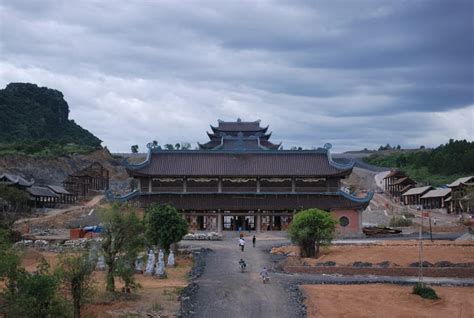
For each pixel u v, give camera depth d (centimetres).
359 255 6944
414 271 5781
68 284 3731
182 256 7225
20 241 8381
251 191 10838
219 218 10569
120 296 4500
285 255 7238
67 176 17250
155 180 10900
